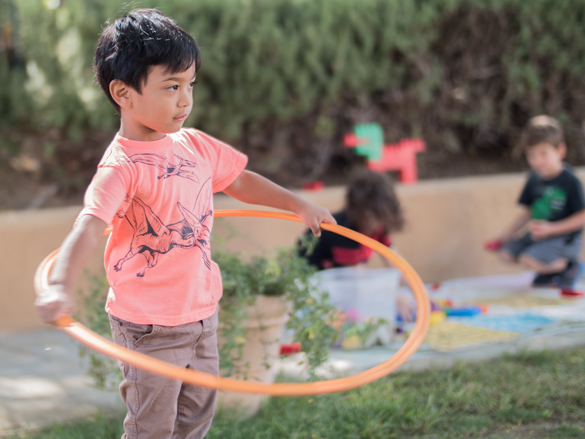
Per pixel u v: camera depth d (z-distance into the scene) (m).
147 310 1.97
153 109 1.90
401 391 3.04
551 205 5.45
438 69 6.48
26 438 2.59
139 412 2.02
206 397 2.20
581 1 6.80
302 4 5.77
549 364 3.32
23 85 5.32
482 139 7.18
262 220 5.17
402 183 6.30
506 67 6.79
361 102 6.24
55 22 5.20
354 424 2.69
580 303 4.91
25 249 4.54
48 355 3.85
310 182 6.15
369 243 2.53
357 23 5.96
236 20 5.46
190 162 2.10
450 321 4.39
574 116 7.29
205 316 2.09
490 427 2.67
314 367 2.79
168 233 1.98
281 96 5.73
